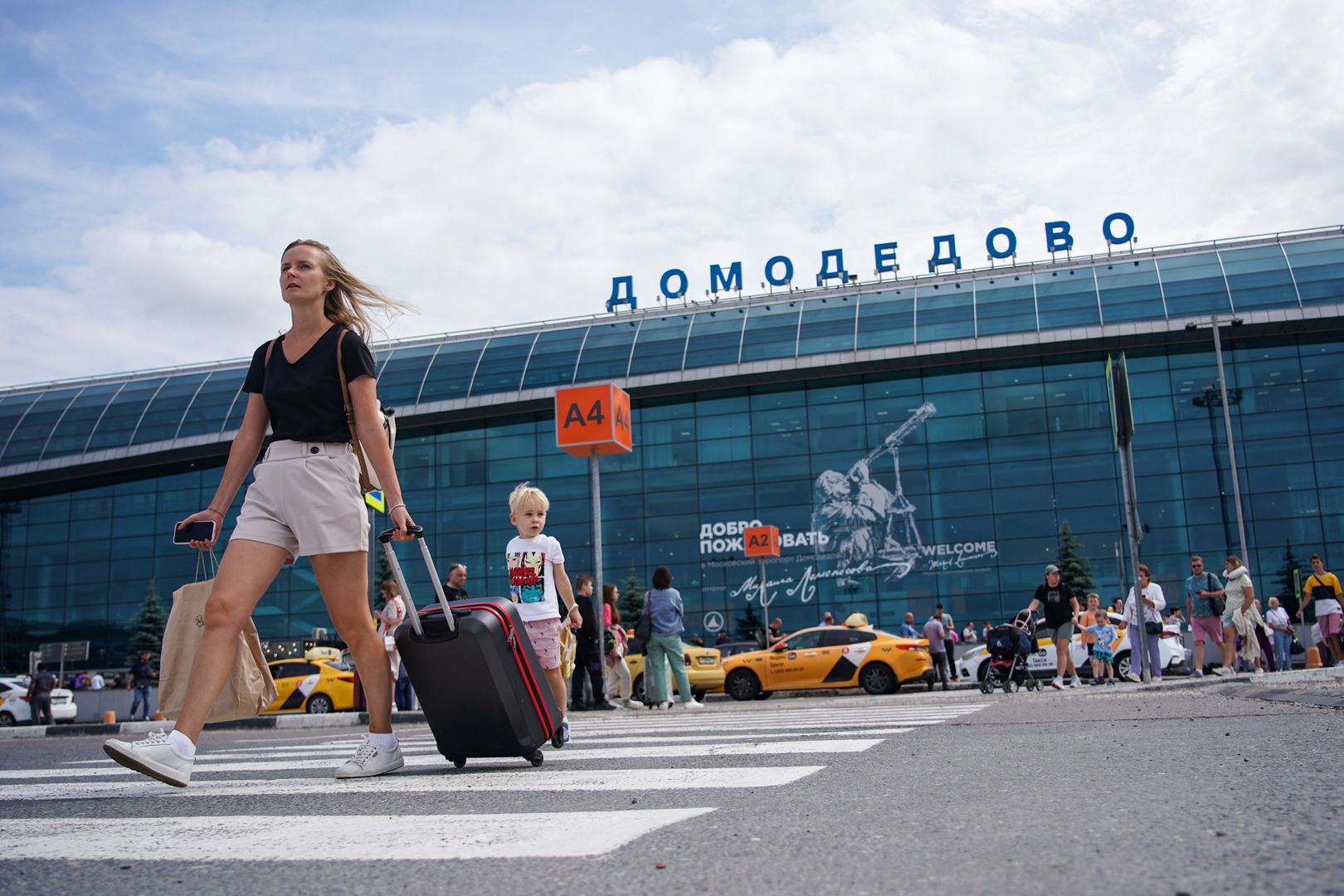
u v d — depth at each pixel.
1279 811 2.56
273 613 45.22
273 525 4.15
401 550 47.06
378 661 4.45
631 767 4.43
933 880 1.93
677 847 2.35
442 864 2.23
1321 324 39.59
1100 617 18.16
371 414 4.27
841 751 4.92
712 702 25.34
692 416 45.28
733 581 43.38
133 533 50.91
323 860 2.32
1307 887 1.77
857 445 43.38
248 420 4.39
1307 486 39.25
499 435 47.09
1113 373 14.98
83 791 4.09
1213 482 39.97
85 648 35.47
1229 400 40.47
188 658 4.24
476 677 4.52
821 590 42.47
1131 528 14.93
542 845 2.43
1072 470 41.19
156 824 2.99
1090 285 42.81
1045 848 2.20
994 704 11.33
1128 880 1.87
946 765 4.04
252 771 5.07
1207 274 41.84
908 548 42.00
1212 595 15.92
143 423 50.75
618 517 44.97
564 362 46.47
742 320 46.09
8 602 51.12
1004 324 42.19
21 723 33.06
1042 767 3.85
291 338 4.34
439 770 4.70
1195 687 12.71
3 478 50.44
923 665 22.22
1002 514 41.44
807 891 1.89
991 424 42.31
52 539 51.53
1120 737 5.21
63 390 54.16
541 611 6.07
